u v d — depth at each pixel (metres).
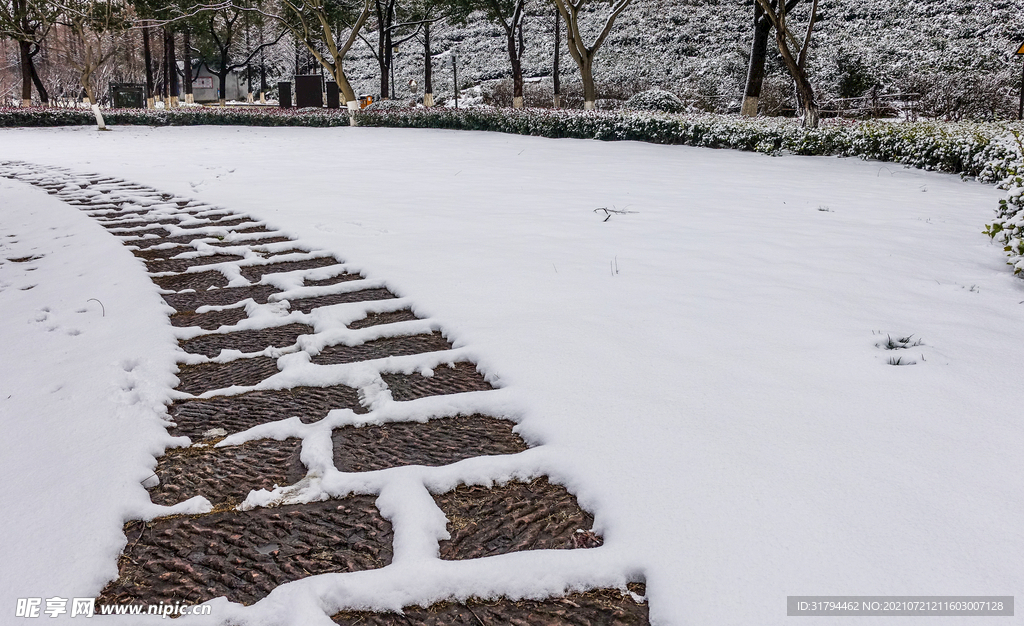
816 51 33.38
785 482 2.22
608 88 35.16
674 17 45.72
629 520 2.05
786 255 5.31
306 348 3.60
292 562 1.97
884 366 3.15
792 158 13.48
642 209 7.45
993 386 2.93
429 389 3.11
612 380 3.02
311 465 2.49
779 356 3.28
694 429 2.57
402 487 2.29
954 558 1.86
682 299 4.18
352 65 59.81
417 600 1.81
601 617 1.75
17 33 31.72
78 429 2.73
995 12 34.19
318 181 10.15
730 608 1.70
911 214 7.18
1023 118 18.59
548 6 50.28
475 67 49.09
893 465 2.32
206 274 5.23
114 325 4.02
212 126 27.53
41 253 6.02
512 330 3.66
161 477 2.44
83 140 20.33
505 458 2.45
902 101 25.56
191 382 3.29
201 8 30.41
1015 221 4.70
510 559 1.92
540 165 12.52
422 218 6.94
